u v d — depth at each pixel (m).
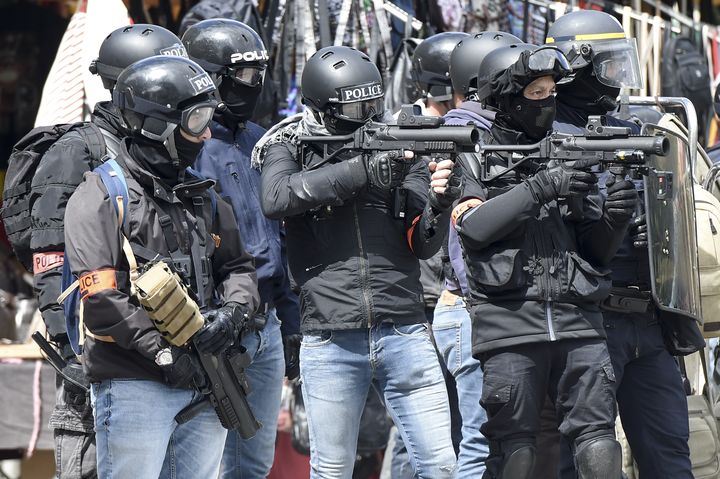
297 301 16.17
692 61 26.58
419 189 14.55
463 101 16.95
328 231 14.33
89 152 14.32
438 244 14.30
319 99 14.41
